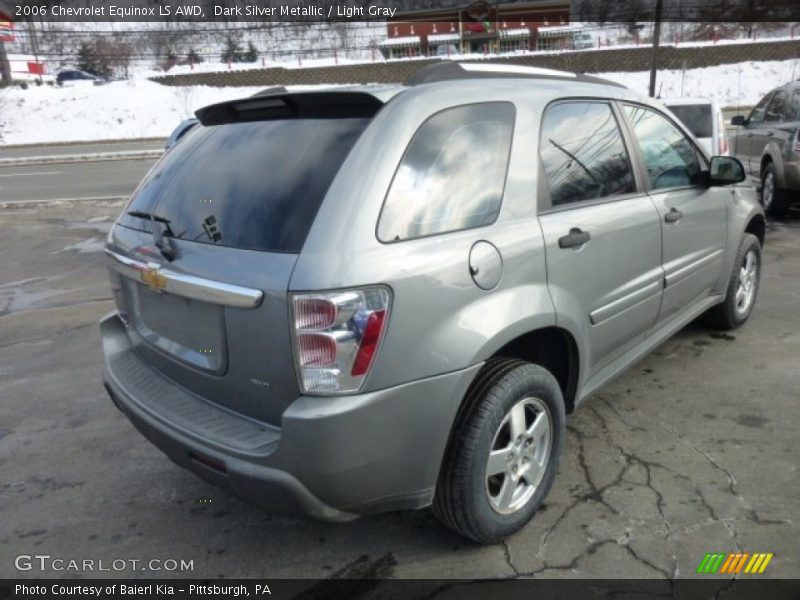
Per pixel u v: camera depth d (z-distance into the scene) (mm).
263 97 2625
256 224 2295
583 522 2744
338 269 2074
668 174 3689
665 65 35938
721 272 4301
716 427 3459
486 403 2398
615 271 3080
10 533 2916
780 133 8453
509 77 2859
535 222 2648
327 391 2096
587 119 3133
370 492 2227
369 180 2207
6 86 35094
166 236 2545
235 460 2209
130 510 3057
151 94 33750
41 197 14531
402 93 2438
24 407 4207
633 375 4121
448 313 2279
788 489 2891
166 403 2555
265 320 2143
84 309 6359
